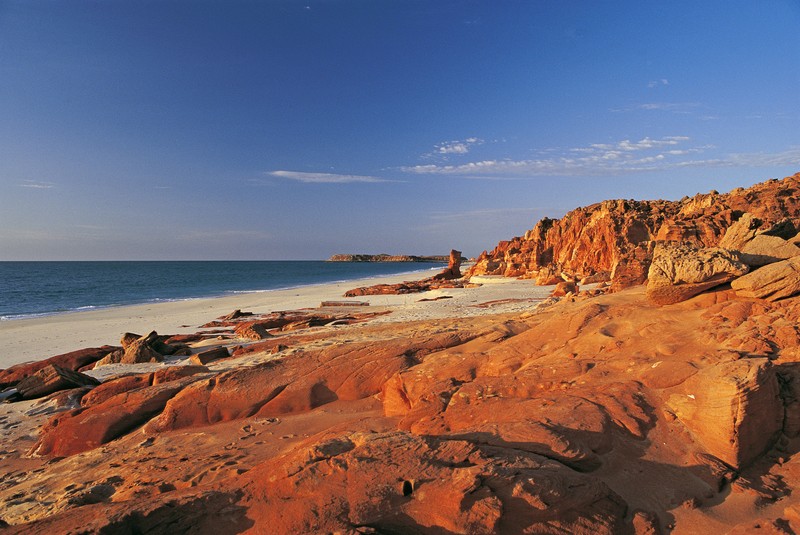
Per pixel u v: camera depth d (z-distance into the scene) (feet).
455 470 14.58
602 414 19.02
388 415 28.19
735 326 23.75
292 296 171.22
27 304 154.40
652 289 28.91
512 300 94.94
